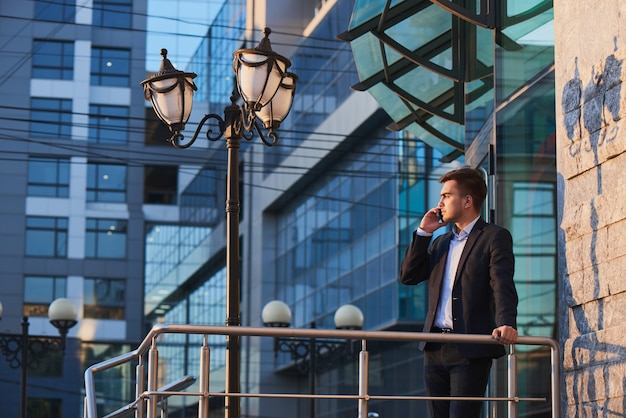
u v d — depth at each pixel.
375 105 43.25
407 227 42.34
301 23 50.56
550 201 9.84
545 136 9.91
